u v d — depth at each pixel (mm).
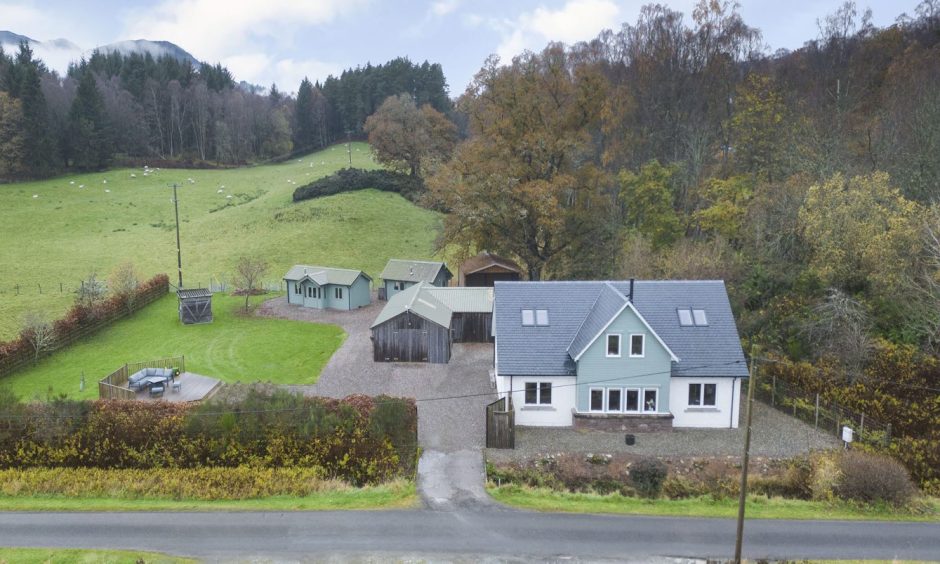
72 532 23172
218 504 25625
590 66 61188
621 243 55688
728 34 64688
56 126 117250
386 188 99938
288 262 74562
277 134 152375
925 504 26000
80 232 84500
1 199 94688
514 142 59000
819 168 47375
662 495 26984
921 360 34188
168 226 88562
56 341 46188
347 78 172125
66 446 29203
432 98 170375
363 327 52281
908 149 46281
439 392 37844
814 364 36812
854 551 22094
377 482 27922
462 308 47875
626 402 32969
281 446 28812
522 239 59656
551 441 31500
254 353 45625
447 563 21031
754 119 54562
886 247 36250
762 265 45250
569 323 34969
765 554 21844
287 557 21391
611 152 59719
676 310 35000
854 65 63062
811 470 28203
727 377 32562
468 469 28625
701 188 54594
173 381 37344
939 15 62531
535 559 21344
